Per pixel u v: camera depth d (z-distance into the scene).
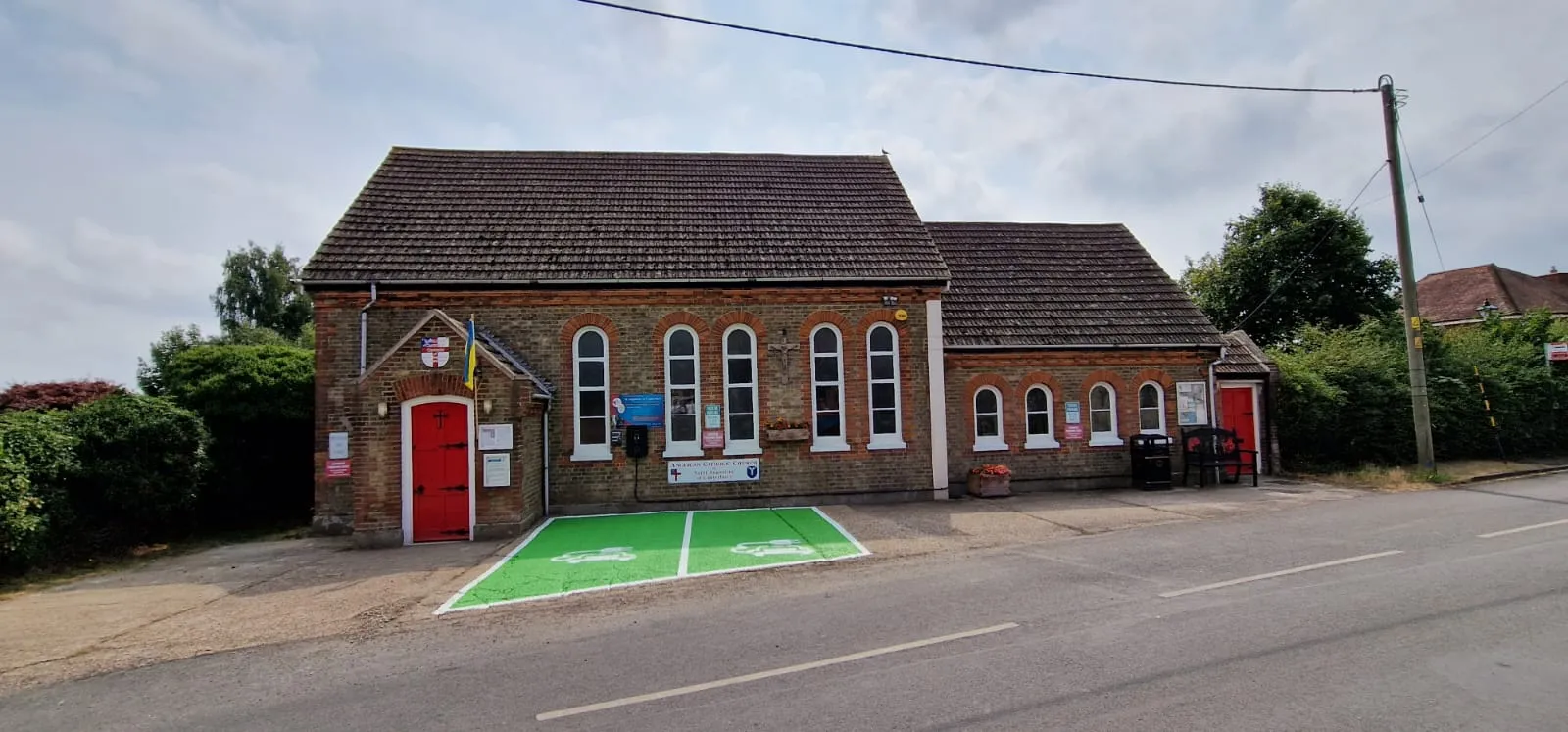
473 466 12.99
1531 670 5.45
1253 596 7.71
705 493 15.25
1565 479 17.36
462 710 5.47
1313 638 6.28
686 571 10.06
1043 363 17.70
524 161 18.36
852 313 15.95
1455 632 6.33
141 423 13.66
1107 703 5.06
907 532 12.43
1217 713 4.82
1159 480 17.30
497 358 13.58
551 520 14.33
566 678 6.08
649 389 15.22
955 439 17.23
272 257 45.19
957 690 5.40
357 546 12.79
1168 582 8.46
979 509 14.81
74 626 8.43
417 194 16.59
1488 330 26.11
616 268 15.23
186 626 8.34
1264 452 19.64
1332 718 4.70
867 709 5.11
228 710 5.69
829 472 15.67
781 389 15.61
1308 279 30.39
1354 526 11.59
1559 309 35.25
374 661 6.79
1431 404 20.44
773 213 17.55
